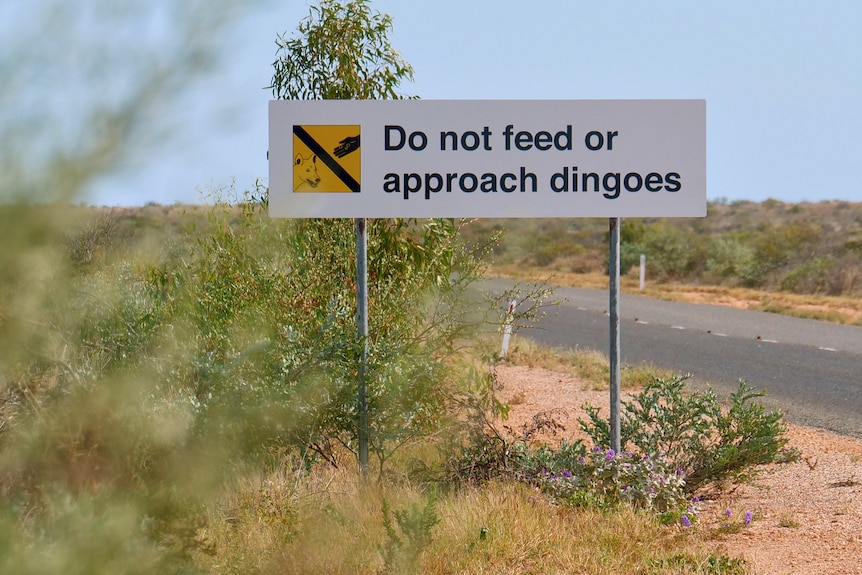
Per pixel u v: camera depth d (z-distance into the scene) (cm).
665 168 1645
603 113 1641
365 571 1103
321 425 1501
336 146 1619
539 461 1605
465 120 1631
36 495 610
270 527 1166
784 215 17412
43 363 682
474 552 1229
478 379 1769
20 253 396
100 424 613
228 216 1609
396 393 1556
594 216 1647
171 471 651
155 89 389
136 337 917
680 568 1220
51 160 382
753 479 1720
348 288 1775
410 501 1403
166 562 684
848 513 1541
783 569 1259
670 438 1709
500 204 1638
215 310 1486
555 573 1188
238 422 800
